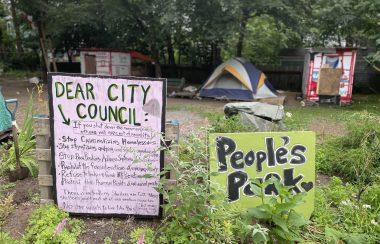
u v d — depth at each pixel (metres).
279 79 18.98
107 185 2.91
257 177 2.78
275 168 2.79
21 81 18.62
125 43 19.95
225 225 2.27
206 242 2.23
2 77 20.91
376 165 4.11
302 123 8.62
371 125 4.73
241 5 12.17
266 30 19.61
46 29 17.14
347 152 4.42
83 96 2.75
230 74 13.52
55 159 2.86
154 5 13.52
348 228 2.78
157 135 2.79
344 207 3.09
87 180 2.90
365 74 17.48
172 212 2.62
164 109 2.78
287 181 2.80
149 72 21.22
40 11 15.95
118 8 13.64
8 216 2.96
